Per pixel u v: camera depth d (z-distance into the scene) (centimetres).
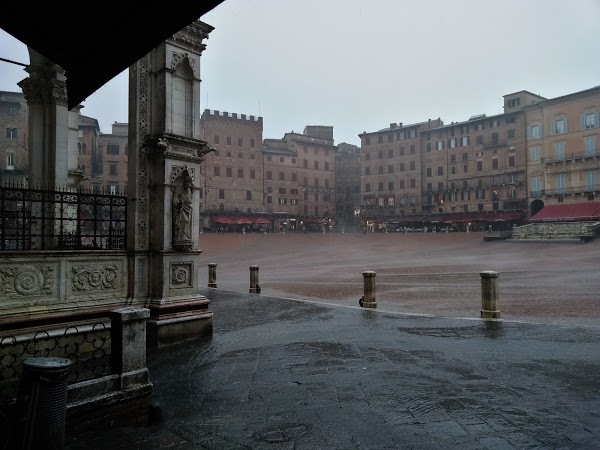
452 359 773
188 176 984
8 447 389
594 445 443
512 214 7256
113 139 7494
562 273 2509
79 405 459
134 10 268
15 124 5750
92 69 355
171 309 941
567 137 6662
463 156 8181
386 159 9425
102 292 895
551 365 727
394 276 2712
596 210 5975
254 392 618
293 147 9931
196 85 1027
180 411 550
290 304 1481
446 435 471
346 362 764
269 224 9119
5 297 750
